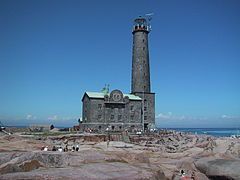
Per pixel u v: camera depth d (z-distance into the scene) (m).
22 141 48.12
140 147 64.69
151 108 119.06
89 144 71.44
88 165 24.52
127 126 112.56
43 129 106.50
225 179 25.78
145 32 124.19
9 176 20.41
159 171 26.44
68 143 72.56
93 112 108.75
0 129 85.50
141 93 118.94
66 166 24.83
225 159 29.47
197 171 29.89
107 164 25.14
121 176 21.70
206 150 49.88
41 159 25.89
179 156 41.50
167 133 105.69
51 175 20.95
